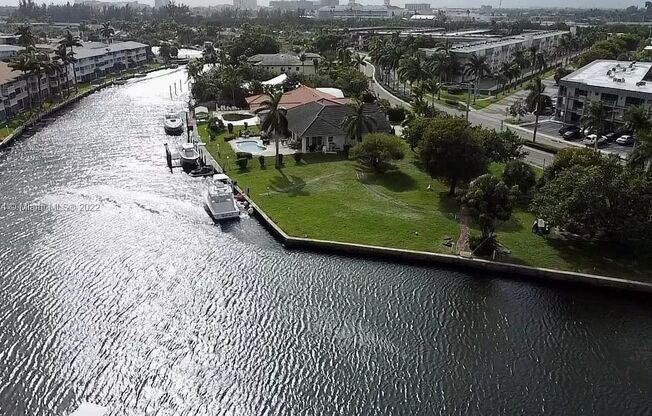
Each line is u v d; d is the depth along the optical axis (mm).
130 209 78188
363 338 49562
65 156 102500
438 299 55719
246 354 47438
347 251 65000
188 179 90312
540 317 52938
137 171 94125
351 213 73375
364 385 43969
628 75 127375
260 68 161125
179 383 44125
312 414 41188
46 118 134125
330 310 53719
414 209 74750
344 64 166500
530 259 61406
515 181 76062
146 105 150375
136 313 52875
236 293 56594
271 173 89688
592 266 60031
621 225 59156
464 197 63188
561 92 122938
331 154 99062
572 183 61750
